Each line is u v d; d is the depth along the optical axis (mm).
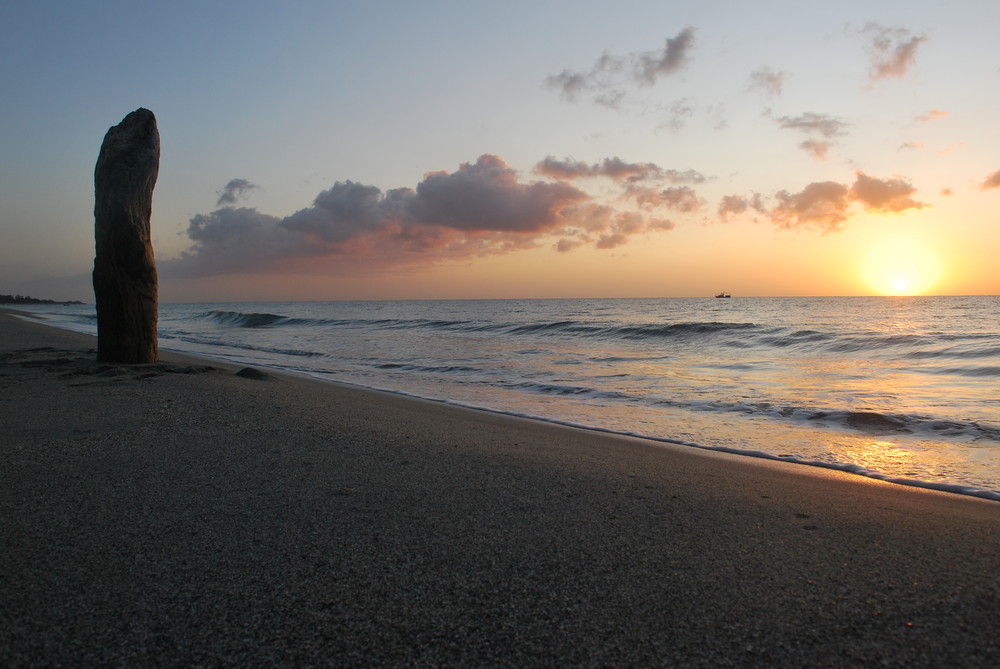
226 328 33406
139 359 9516
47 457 4207
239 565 2539
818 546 2898
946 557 2768
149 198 9531
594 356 16109
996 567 2645
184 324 39125
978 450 5762
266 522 3061
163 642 1943
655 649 1948
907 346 15508
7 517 3057
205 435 4996
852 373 11984
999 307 55188
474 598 2287
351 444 4898
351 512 3248
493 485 3873
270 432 5199
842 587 2428
